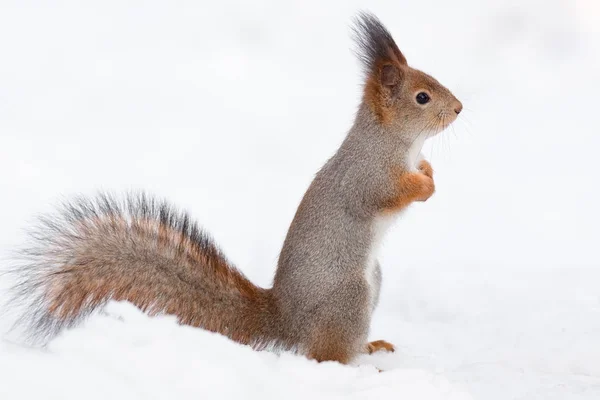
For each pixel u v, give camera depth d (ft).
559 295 37.93
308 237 29.60
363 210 30.07
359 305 29.30
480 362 30.14
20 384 20.76
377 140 30.71
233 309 29.19
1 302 30.66
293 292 29.30
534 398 25.89
